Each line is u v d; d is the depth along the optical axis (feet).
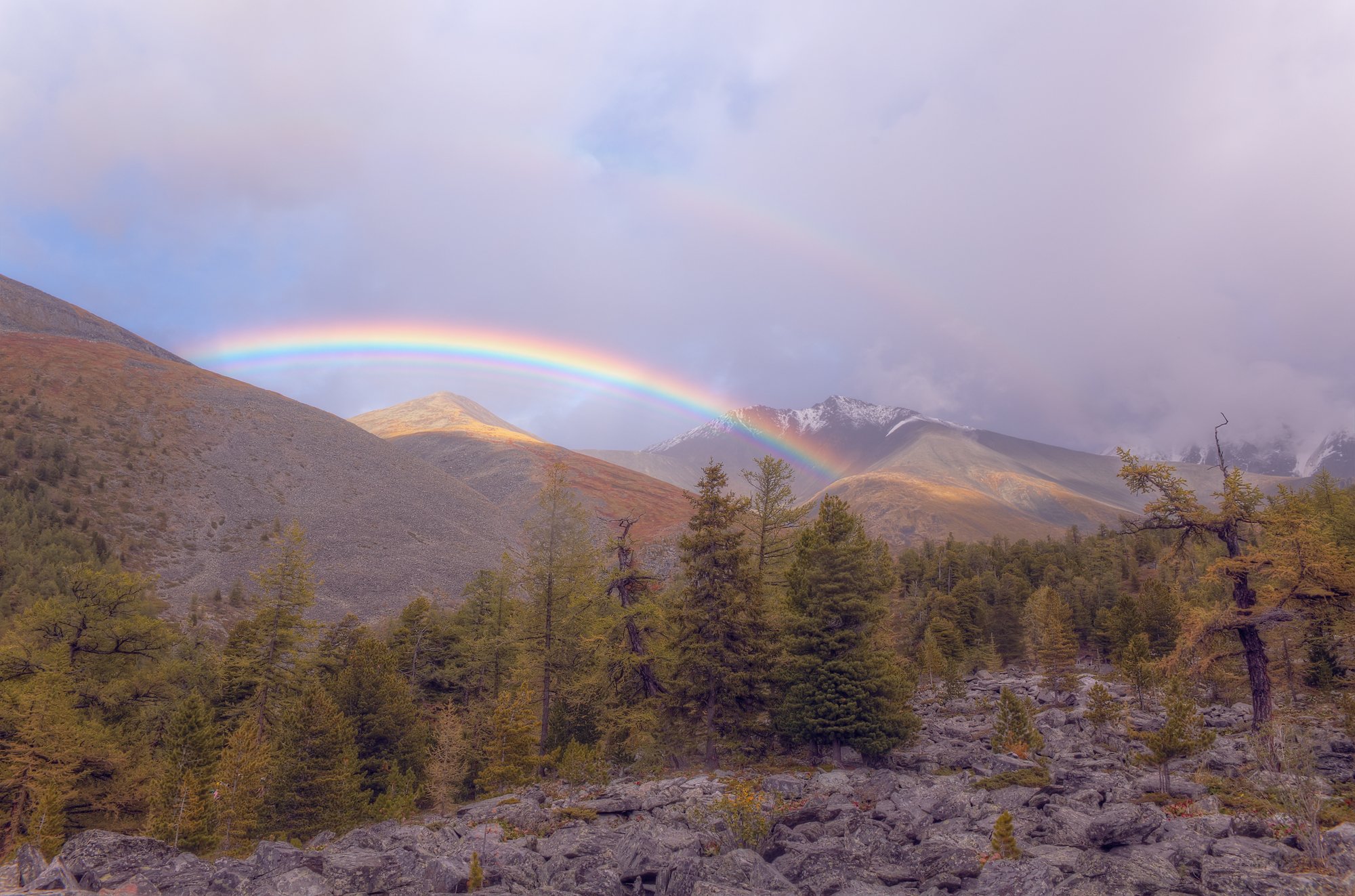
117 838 67.62
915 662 257.96
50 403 631.15
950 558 476.54
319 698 137.59
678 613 139.74
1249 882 53.52
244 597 445.37
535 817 92.48
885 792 97.04
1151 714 164.66
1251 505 127.24
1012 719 130.31
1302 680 169.58
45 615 155.33
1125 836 67.62
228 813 124.16
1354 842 61.16
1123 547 518.78
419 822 126.62
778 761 133.18
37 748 125.08
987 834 75.31
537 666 168.86
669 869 64.08
